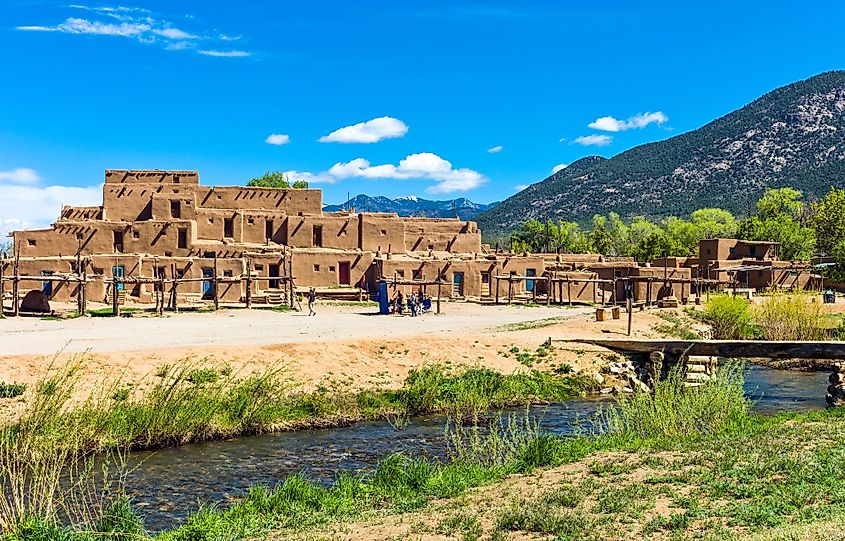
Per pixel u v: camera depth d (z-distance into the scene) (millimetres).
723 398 19969
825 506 11844
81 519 14062
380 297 51094
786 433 17438
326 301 58125
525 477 15375
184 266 57500
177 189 66438
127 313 46031
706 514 11836
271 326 40000
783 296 43938
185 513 15438
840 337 40375
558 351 33375
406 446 21328
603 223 137125
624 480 14312
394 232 69438
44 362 24312
